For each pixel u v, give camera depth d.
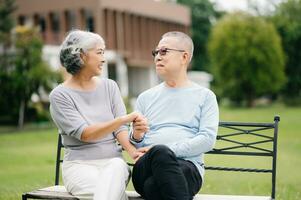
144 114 4.80
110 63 45.50
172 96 4.70
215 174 11.10
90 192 4.39
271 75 48.78
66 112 4.53
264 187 9.25
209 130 4.50
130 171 4.51
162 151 4.09
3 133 25.55
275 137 4.88
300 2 56.62
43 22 47.44
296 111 38.12
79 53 4.55
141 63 48.91
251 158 13.89
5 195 7.59
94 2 43.19
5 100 30.05
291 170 11.86
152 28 51.53
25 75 29.64
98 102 4.68
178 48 4.66
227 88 49.75
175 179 4.05
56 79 30.14
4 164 14.02
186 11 57.59
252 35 48.53
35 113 30.94
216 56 50.03
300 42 54.19
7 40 30.77
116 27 45.66
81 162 4.58
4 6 34.19
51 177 10.38
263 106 49.31
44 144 20.22
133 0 47.69
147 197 4.21
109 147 4.65
